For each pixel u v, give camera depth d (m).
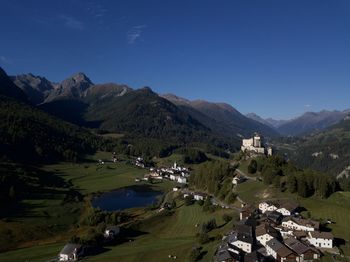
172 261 141.25
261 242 145.25
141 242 173.50
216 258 129.00
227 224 179.50
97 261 146.25
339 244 144.12
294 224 156.88
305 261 128.12
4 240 177.75
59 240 183.75
